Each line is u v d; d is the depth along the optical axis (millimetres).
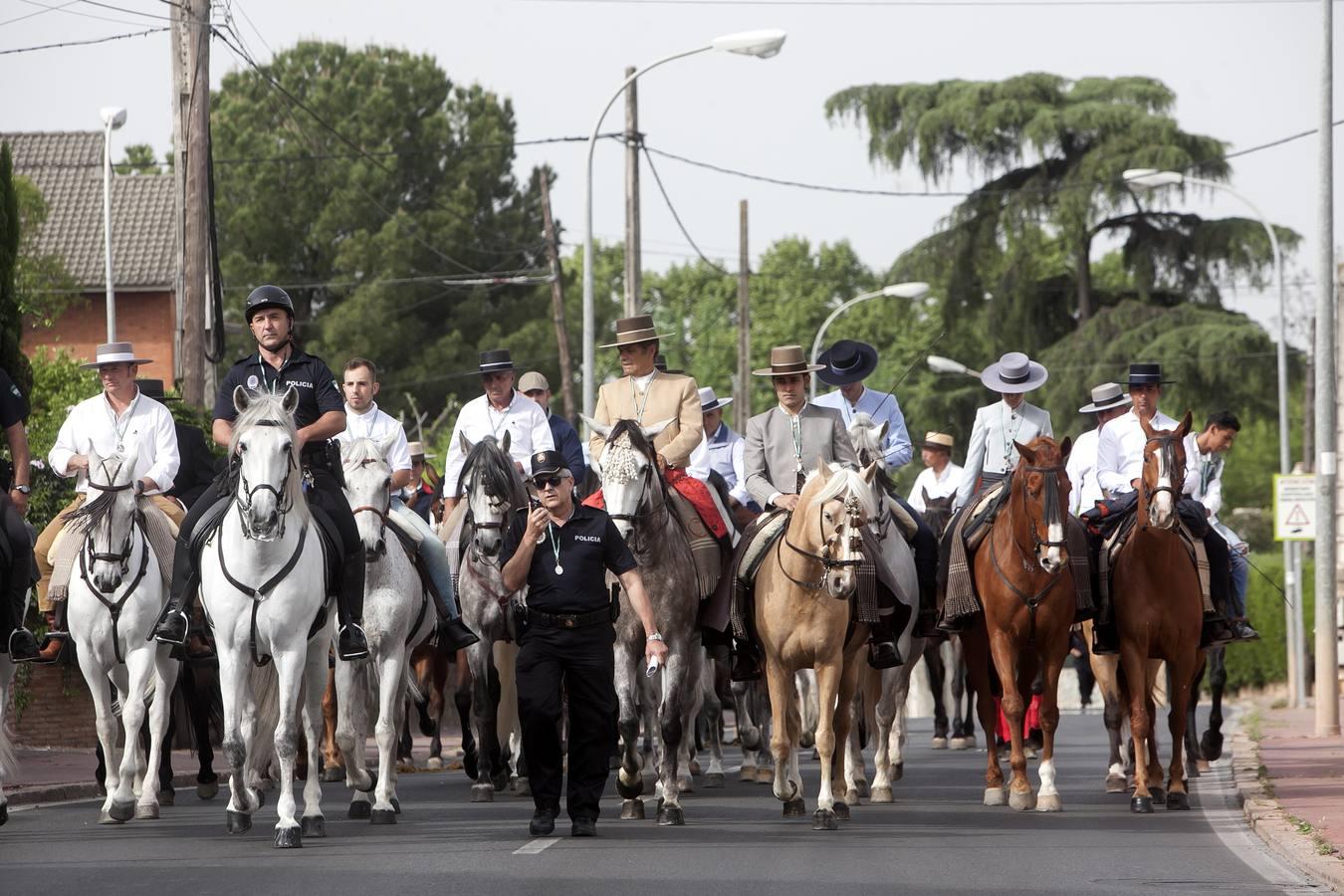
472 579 15836
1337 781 17406
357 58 69750
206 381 25281
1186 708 15633
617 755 19188
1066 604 15016
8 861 12086
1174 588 15336
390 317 65062
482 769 16312
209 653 15445
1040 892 10797
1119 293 53688
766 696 18281
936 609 16594
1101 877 11430
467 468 15328
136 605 14484
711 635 15125
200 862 11969
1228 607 16766
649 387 15570
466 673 18000
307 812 13500
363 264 65438
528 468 16906
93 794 17531
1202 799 16438
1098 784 18188
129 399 15391
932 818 14773
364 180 66500
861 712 17000
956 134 53656
